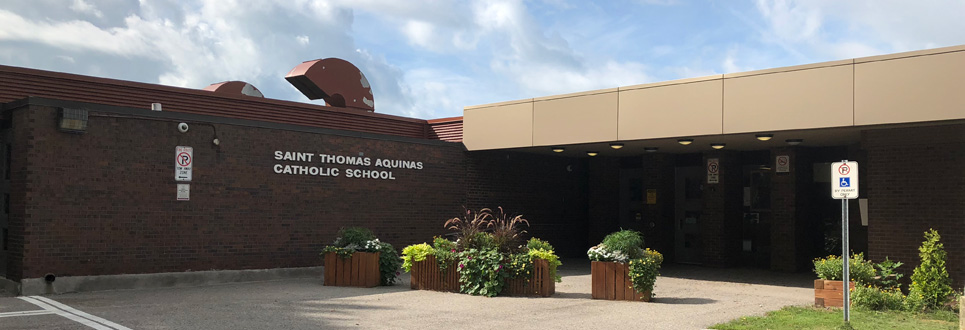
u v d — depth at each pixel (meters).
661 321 10.85
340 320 10.70
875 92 13.28
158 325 9.98
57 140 13.32
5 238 14.41
